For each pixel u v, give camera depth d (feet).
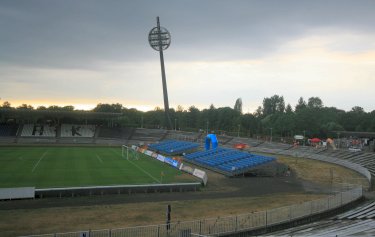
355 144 453.17
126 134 538.06
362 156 316.19
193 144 404.57
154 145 445.37
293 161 330.54
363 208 158.61
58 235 111.24
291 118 606.96
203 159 311.68
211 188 203.72
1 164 270.05
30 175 225.56
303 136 508.12
